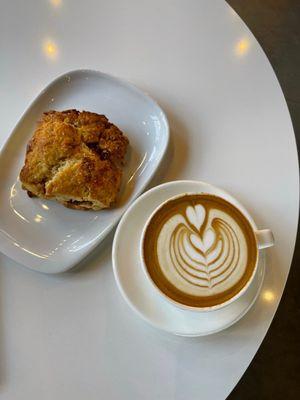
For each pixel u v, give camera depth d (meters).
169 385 0.27
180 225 0.28
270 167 0.33
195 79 0.37
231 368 0.27
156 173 0.33
